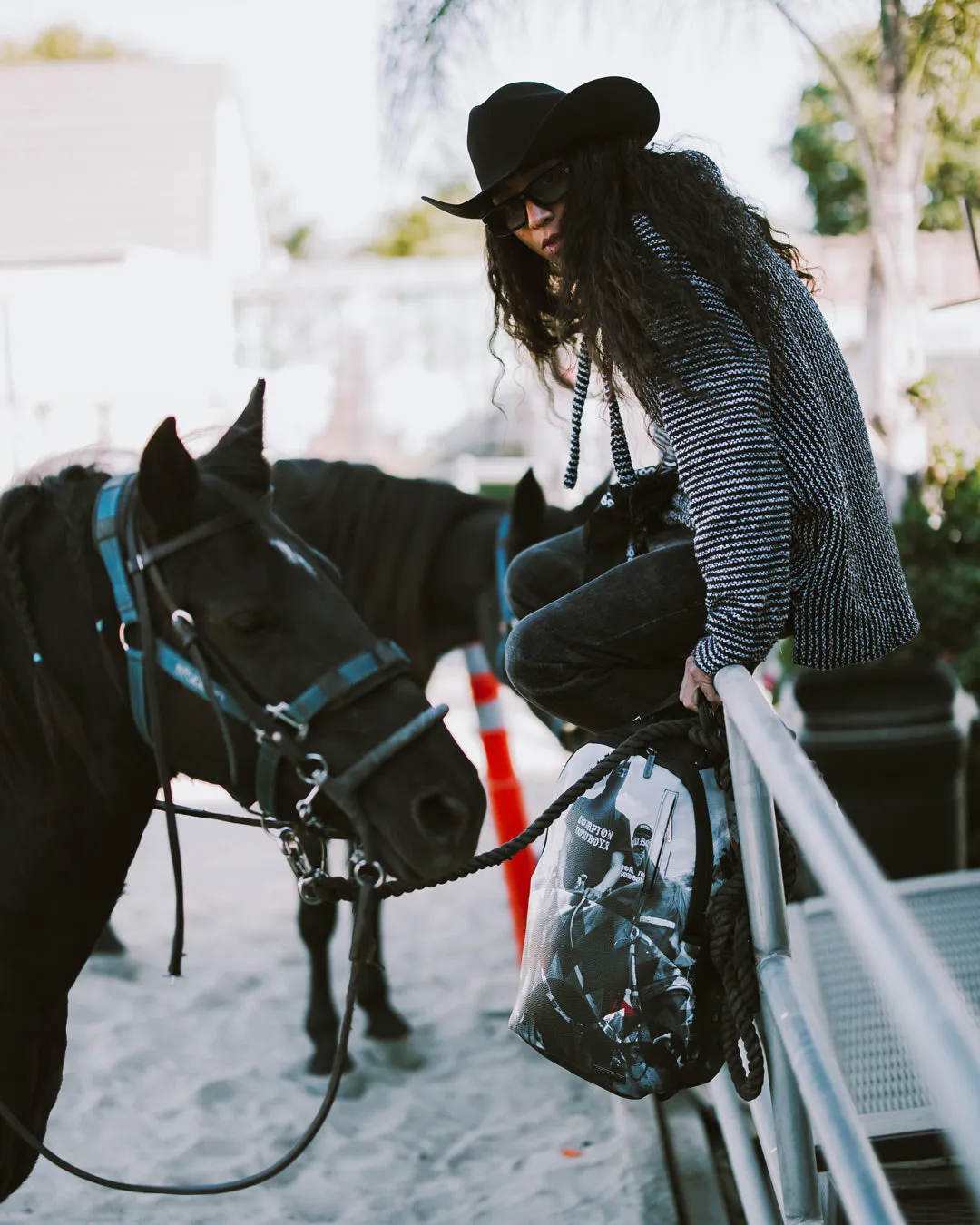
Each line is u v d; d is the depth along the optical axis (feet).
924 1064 2.09
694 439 4.68
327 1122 10.21
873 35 13.79
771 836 4.52
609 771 4.96
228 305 47.24
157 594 5.35
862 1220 3.06
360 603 11.41
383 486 11.60
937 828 11.80
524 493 10.63
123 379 41.27
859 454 5.31
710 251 4.78
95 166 47.80
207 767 5.48
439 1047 11.59
